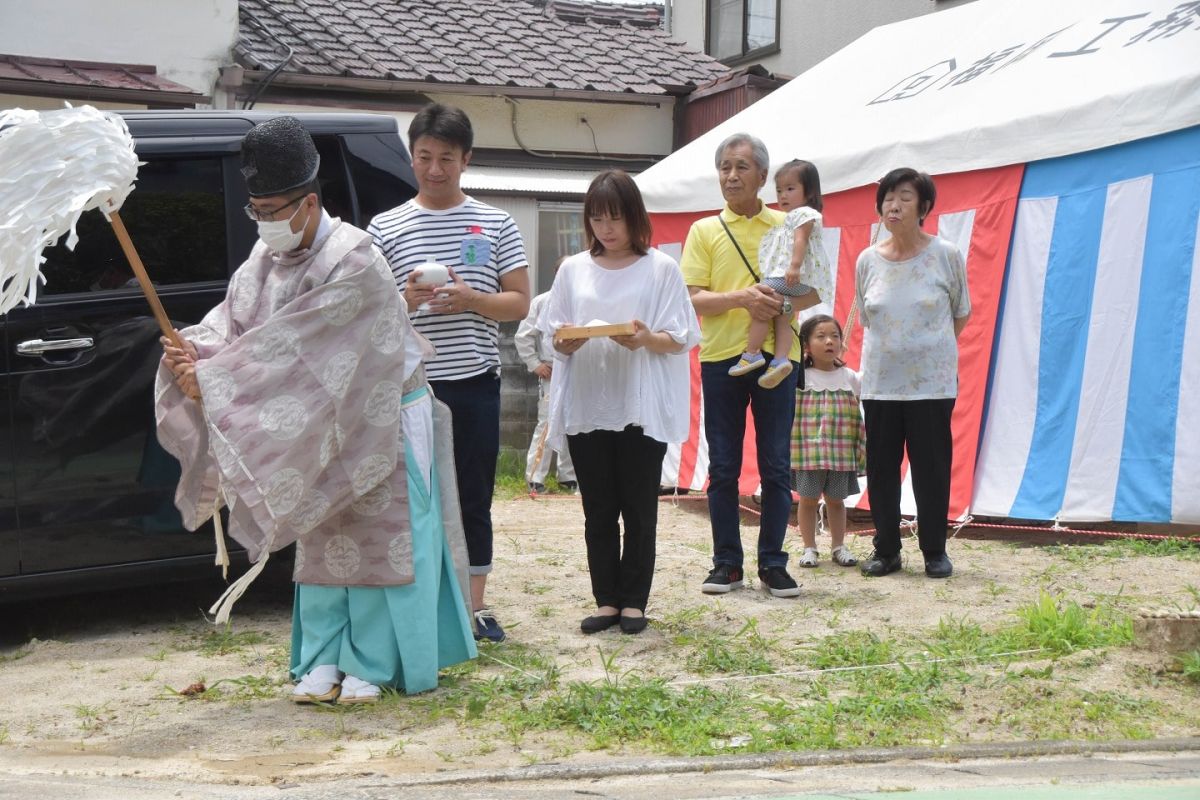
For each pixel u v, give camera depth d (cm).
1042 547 791
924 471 700
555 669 494
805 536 749
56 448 557
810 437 739
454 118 548
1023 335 837
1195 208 752
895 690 469
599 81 1491
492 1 1698
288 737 425
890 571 714
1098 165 805
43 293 557
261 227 434
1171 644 493
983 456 853
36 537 555
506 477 1192
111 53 1176
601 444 574
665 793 353
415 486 468
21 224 395
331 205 613
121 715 455
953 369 702
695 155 1146
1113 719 442
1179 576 682
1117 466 776
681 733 421
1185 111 752
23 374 551
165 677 509
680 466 1098
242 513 429
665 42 1700
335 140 617
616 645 551
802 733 417
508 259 554
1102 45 865
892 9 1488
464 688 478
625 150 1524
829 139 998
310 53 1332
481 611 557
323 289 432
